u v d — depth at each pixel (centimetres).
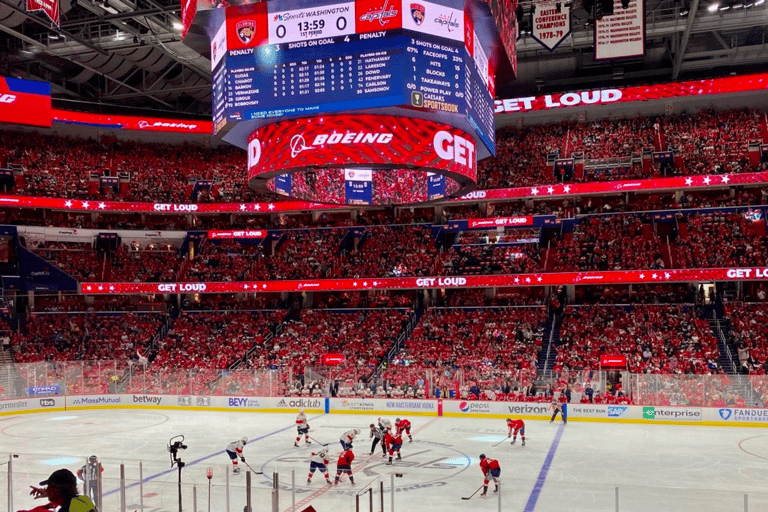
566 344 4503
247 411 4403
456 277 4916
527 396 4000
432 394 4169
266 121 2356
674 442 3206
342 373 4369
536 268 4997
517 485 2358
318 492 2261
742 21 4150
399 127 2283
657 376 3797
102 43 4475
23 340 4978
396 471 2602
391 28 2188
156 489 2017
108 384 4612
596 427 3659
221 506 1820
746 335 4288
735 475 2530
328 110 2239
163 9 3884
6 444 3234
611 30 3192
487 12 2305
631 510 1730
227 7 2298
